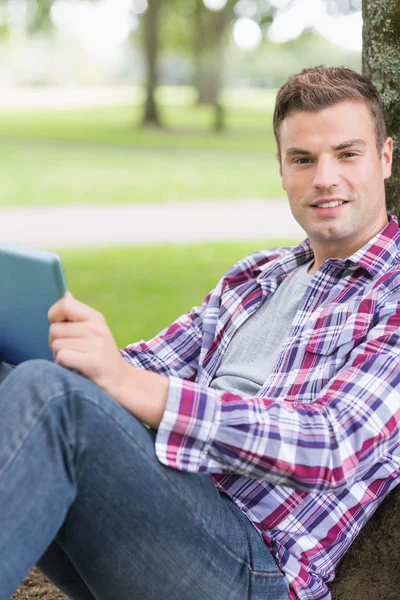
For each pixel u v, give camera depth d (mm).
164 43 40625
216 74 42750
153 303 7965
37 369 1809
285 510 2170
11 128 32969
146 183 18141
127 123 36031
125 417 1866
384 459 2240
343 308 2270
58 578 2287
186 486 1956
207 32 37125
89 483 1837
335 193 2402
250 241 11461
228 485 2199
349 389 2016
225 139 30250
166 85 83312
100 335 1898
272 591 2105
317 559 2189
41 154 23578
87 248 10922
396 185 2902
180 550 1942
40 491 1753
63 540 1937
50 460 1764
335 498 2199
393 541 2559
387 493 2363
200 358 2715
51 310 1904
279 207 15094
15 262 1967
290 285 2621
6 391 1799
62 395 1779
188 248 10938
